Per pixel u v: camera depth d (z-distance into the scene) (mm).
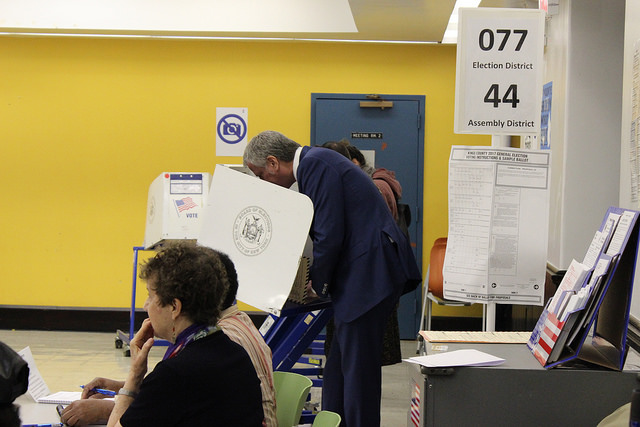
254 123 7359
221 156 7391
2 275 7520
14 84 7469
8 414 1904
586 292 2322
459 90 3279
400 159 7281
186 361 1990
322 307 3633
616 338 2404
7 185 7504
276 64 7332
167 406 1952
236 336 2383
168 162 7422
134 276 6438
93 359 6215
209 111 7391
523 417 2355
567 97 4473
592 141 4465
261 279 3277
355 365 3229
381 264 3215
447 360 2436
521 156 3262
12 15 6926
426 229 7293
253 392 2105
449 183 3312
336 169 3250
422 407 2396
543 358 2424
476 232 3277
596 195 4477
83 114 7445
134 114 7422
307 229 3184
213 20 6824
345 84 7297
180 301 2043
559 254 4562
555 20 4883
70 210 7473
